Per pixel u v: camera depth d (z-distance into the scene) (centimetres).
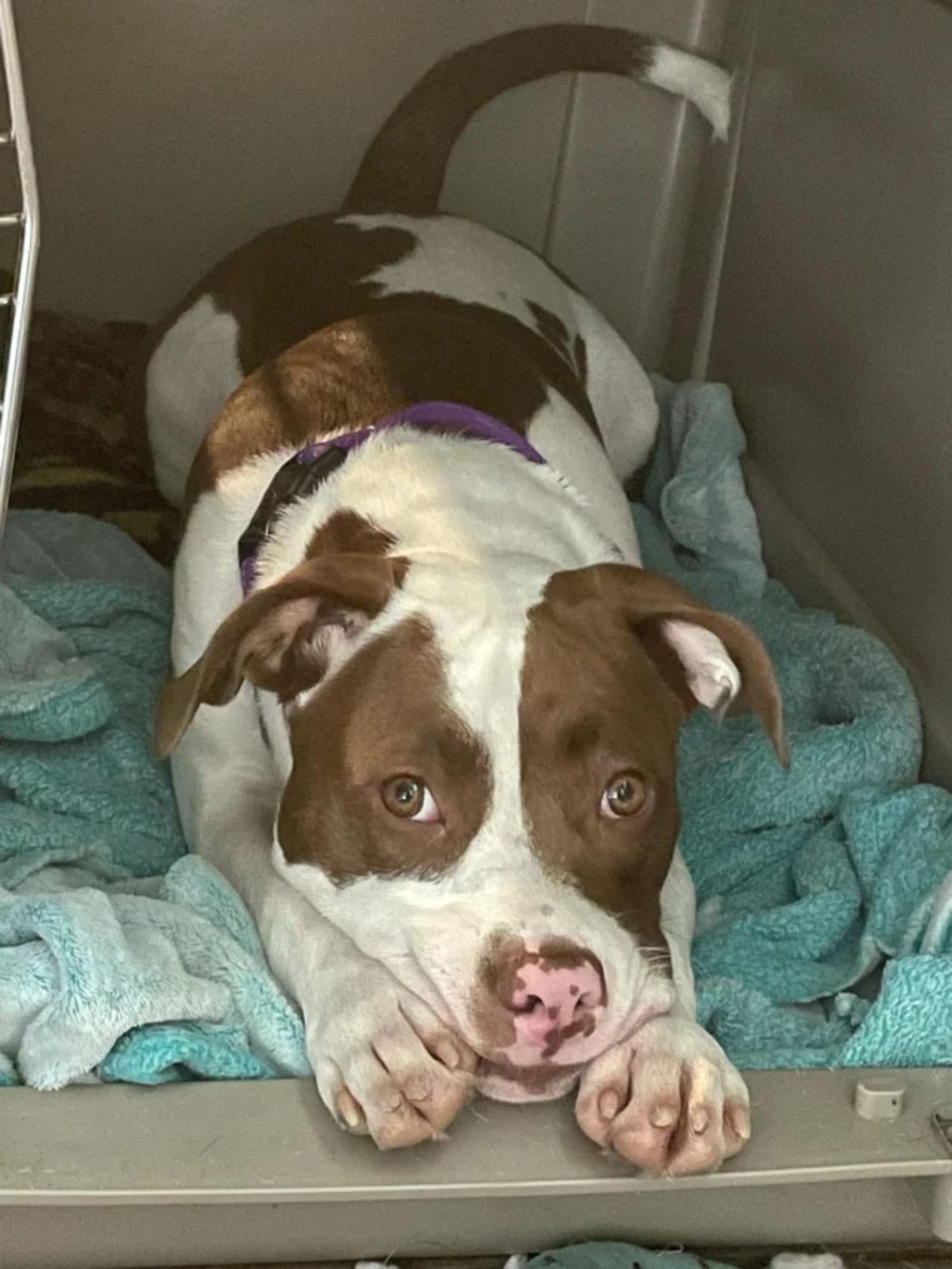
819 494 115
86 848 85
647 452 123
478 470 84
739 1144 68
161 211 131
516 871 67
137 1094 69
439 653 70
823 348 113
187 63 127
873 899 88
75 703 92
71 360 124
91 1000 69
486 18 130
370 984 69
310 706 73
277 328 105
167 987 71
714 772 97
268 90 129
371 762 69
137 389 116
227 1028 72
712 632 72
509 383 94
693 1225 74
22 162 63
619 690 71
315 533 81
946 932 83
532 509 83
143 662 103
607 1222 73
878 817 92
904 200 103
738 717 102
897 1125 70
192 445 112
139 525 117
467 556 77
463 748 68
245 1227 71
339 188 133
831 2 113
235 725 86
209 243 133
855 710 101
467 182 133
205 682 70
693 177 133
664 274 136
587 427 98
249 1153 66
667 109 133
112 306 133
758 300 123
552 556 80
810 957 88
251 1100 69
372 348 94
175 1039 69
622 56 124
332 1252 73
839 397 111
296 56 129
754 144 123
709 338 131
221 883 78
